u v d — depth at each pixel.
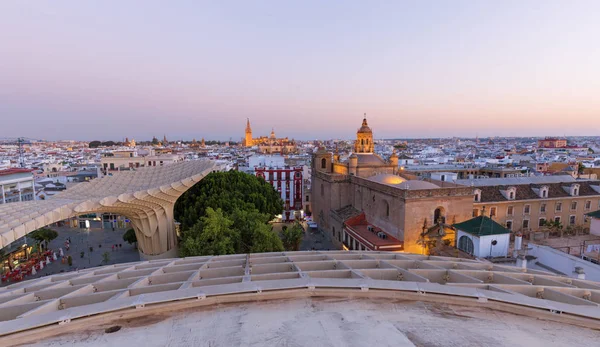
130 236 56.75
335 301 13.99
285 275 17.27
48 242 60.12
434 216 47.09
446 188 46.25
